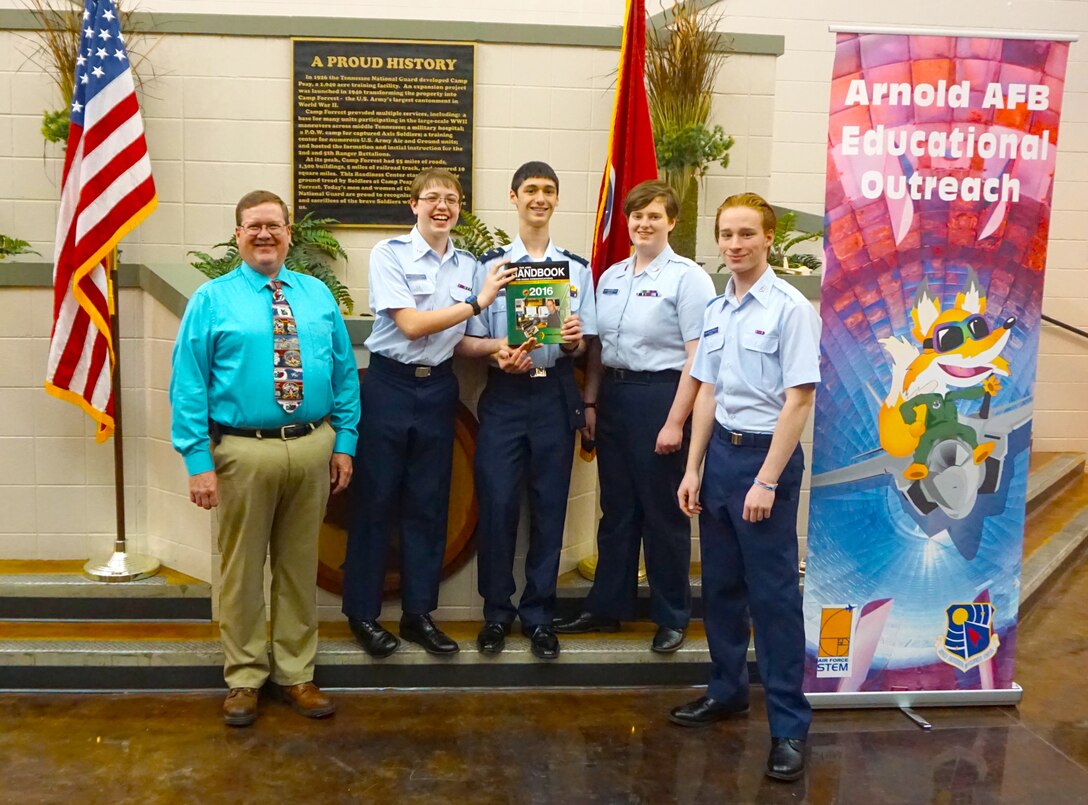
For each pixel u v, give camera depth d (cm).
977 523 316
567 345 326
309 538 307
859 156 296
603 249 381
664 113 433
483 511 326
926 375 308
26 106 419
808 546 311
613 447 328
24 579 350
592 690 332
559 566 354
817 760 287
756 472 278
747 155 453
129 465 371
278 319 295
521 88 450
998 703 325
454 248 326
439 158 451
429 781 271
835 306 301
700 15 490
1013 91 298
